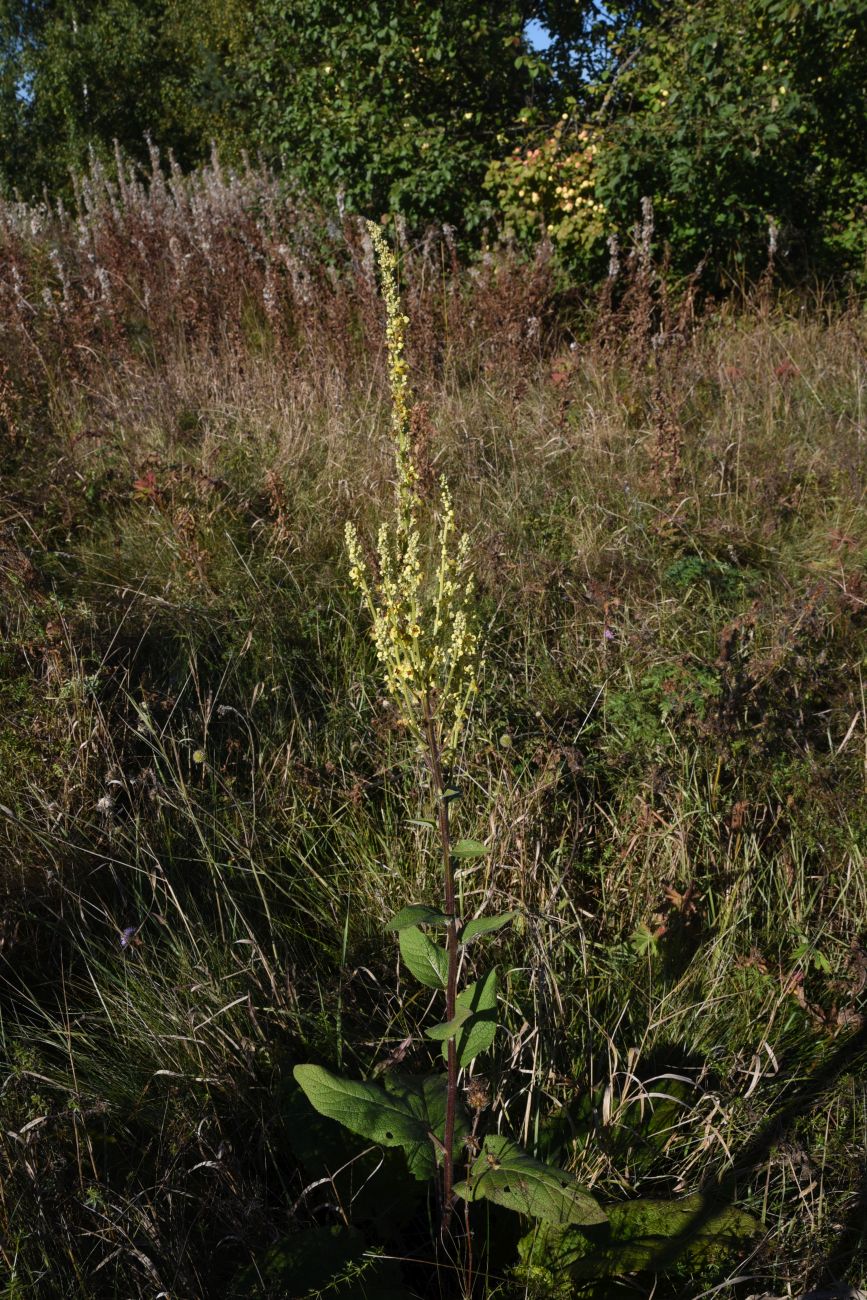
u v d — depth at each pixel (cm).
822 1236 226
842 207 912
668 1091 258
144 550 464
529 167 837
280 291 758
